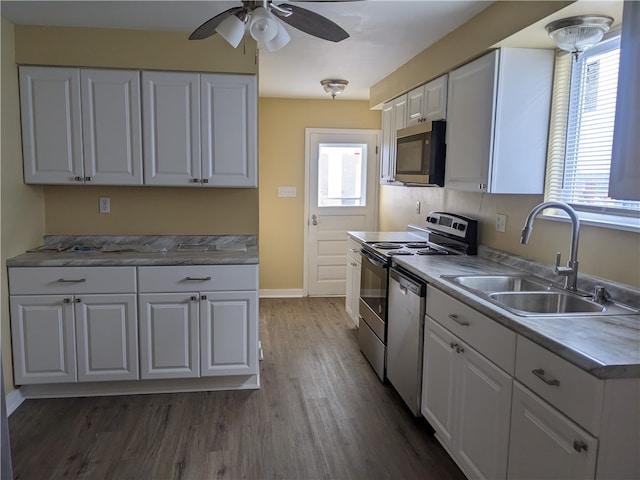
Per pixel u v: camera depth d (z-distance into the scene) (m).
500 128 2.63
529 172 2.68
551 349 1.58
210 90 3.18
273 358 3.79
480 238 3.25
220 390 3.19
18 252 3.06
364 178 5.77
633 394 1.41
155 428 2.71
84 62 3.07
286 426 2.75
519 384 1.78
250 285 3.05
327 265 5.84
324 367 3.62
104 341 2.98
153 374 3.04
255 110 3.23
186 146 3.21
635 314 1.90
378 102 4.65
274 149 5.60
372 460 2.43
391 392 3.20
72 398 3.05
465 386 2.18
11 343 2.92
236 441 2.58
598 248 2.22
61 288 2.92
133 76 3.12
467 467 2.17
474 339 2.09
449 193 3.77
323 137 5.64
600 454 1.42
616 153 1.77
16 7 2.72
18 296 2.90
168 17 2.87
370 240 4.01
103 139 3.15
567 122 2.59
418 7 2.63
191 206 3.54
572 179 2.54
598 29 2.16
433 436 2.66
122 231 3.50
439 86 3.30
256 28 1.90
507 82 2.61
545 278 2.53
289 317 4.94
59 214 3.44
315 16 1.97
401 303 2.93
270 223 5.70
